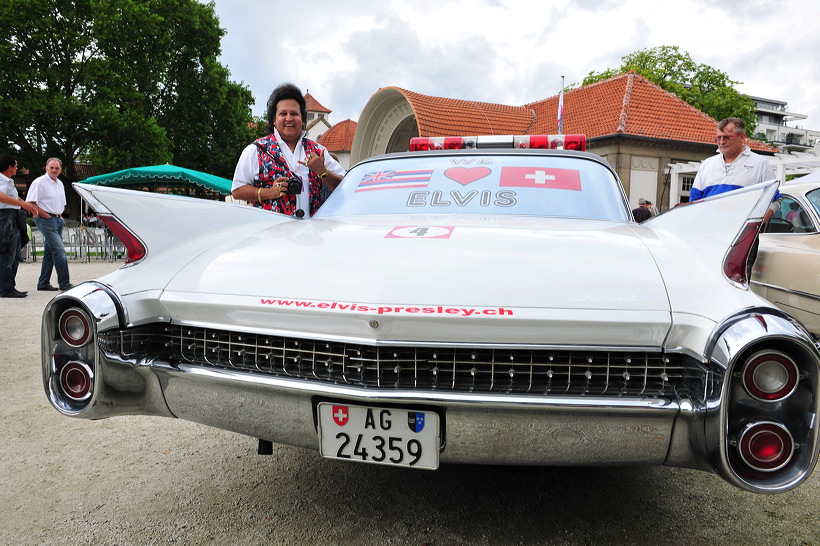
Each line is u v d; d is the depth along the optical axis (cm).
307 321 141
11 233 653
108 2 2419
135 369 159
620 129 1515
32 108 2269
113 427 266
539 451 136
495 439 136
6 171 646
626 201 231
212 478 212
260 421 151
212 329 155
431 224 189
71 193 2770
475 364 136
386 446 140
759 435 119
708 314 129
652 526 179
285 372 147
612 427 131
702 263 145
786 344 118
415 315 132
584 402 129
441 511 187
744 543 169
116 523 179
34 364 371
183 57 2938
